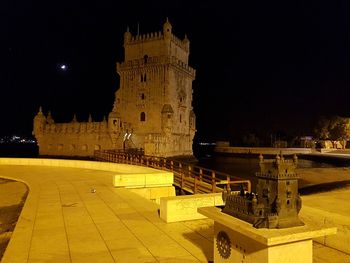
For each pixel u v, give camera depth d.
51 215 10.95
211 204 10.77
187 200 10.35
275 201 5.02
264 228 4.95
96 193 15.27
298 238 4.78
